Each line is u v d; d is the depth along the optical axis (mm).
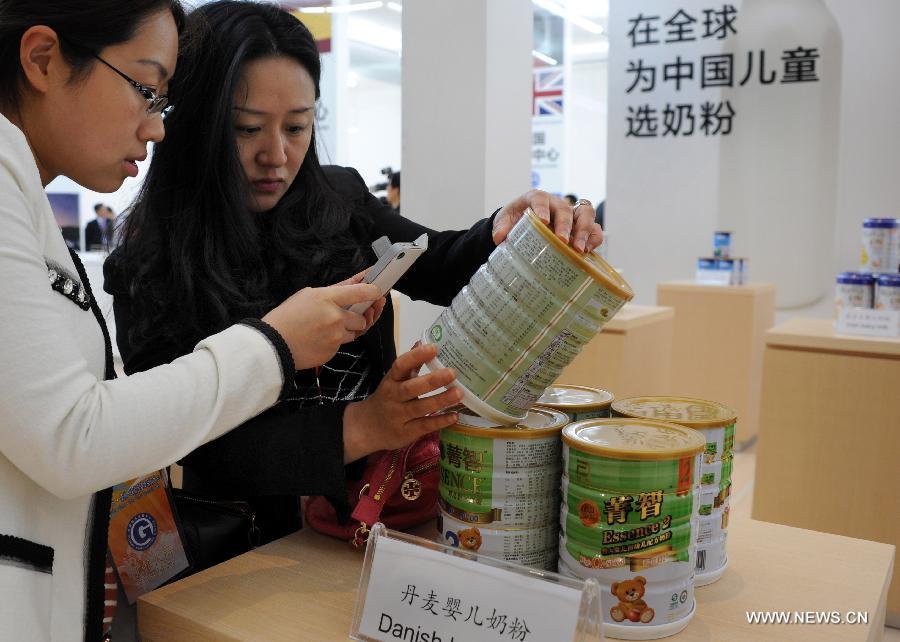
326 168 1431
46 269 668
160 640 835
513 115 2420
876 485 2438
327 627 787
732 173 5102
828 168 4852
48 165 762
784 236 5004
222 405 711
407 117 2416
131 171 795
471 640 695
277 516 1154
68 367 643
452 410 923
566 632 661
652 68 5262
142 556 958
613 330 3109
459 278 1215
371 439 902
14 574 686
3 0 683
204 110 1039
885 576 919
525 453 820
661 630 757
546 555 849
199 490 1199
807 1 4785
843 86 4754
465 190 2338
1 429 629
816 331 2578
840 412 2473
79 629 772
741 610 824
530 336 784
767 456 2600
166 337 1025
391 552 749
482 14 2256
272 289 1130
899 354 2369
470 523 840
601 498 748
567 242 815
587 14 9008
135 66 725
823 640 762
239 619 804
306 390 1150
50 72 705
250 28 1021
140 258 1043
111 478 663
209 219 1061
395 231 1325
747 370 4168
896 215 4707
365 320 837
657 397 1003
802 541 1021
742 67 4992
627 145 5402
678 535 756
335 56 6246
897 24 4586
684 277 5324
